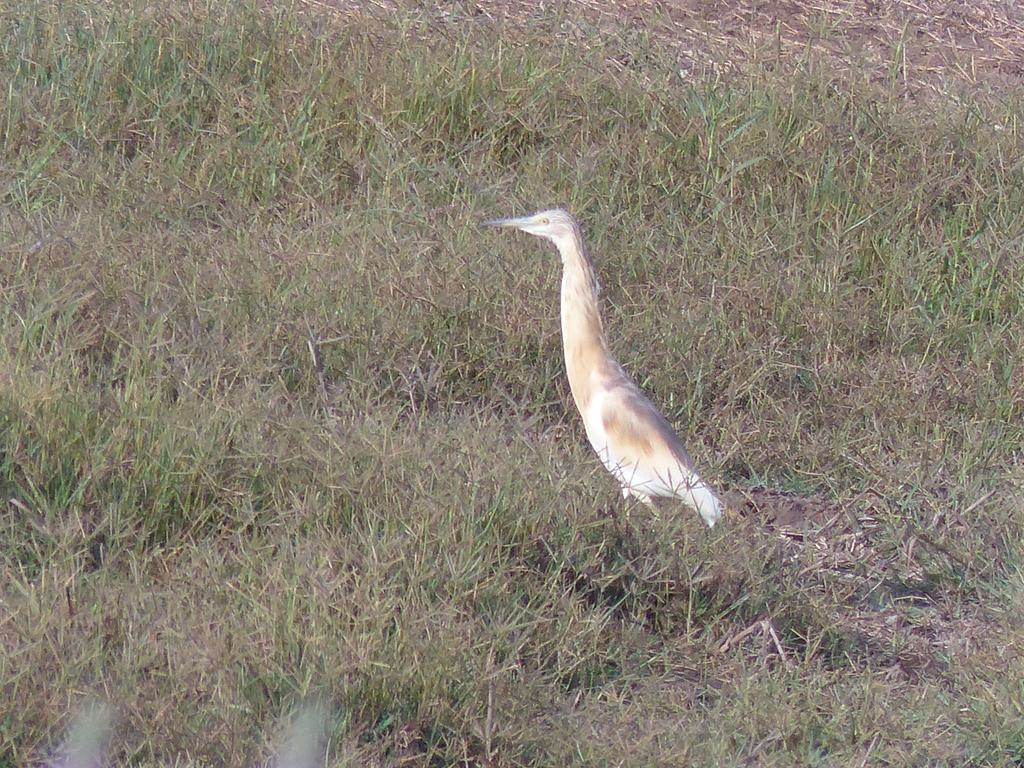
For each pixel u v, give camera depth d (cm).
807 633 1184
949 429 1499
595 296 1318
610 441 1285
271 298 1409
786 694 1073
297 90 1792
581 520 1141
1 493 1106
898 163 1831
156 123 1723
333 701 937
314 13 1984
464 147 1794
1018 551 1323
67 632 927
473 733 955
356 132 1777
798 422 1470
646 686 1056
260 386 1269
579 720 983
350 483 1125
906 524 1377
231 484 1144
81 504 1093
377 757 921
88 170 1612
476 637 1002
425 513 1089
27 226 1419
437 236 1570
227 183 1669
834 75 2023
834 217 1756
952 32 2366
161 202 1591
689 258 1641
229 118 1747
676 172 1797
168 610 972
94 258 1394
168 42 1827
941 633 1245
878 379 1524
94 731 865
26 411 1126
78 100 1742
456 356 1415
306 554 1022
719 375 1486
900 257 1695
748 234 1700
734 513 1283
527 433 1296
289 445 1180
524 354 1446
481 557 1075
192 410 1177
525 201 1681
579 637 1064
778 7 2344
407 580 1044
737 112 1883
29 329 1227
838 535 1362
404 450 1155
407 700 958
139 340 1267
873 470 1430
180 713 892
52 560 1012
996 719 1070
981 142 1898
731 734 1018
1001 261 1708
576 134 1838
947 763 1045
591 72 1912
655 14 2181
